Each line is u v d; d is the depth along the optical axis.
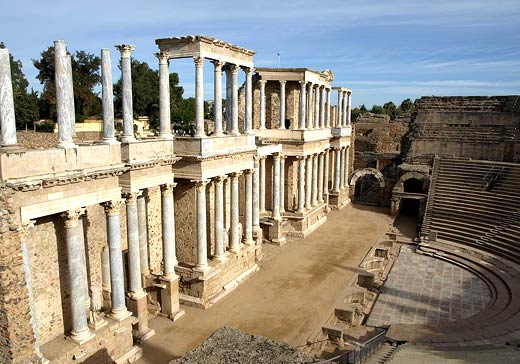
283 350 13.30
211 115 94.12
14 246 15.58
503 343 20.94
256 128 45.34
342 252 37.22
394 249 39.69
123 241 24.72
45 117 61.84
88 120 62.56
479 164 49.59
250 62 30.64
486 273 32.97
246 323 24.23
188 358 12.76
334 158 54.56
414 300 29.08
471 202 43.88
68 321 19.59
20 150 15.70
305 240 40.81
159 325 23.98
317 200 49.69
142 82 78.25
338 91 56.69
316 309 26.05
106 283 22.67
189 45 24.69
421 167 52.03
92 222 21.53
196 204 26.31
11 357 15.89
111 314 20.61
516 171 46.50
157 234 26.75
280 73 42.03
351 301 28.31
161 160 23.52
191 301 26.27
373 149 76.06
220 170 27.56
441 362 17.19
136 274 22.84
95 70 70.69
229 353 13.03
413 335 22.34
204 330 23.45
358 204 58.34
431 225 42.62
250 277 31.16
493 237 37.97
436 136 58.78
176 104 93.06
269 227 39.44
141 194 24.23
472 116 61.81
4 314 15.63
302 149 42.25
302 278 31.03
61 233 18.97
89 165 18.47
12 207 15.38
